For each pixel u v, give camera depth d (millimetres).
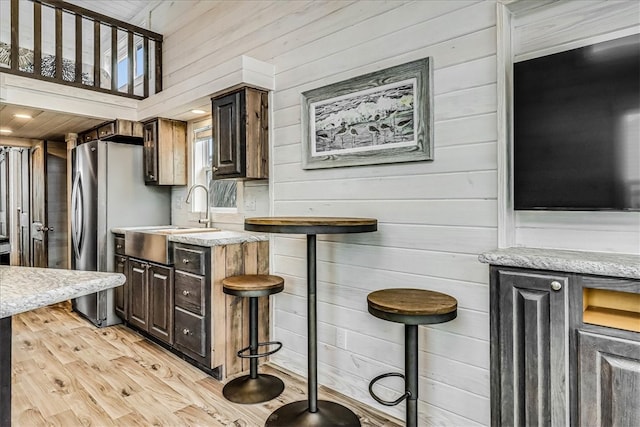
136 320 3295
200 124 3672
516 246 1694
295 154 2641
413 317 1481
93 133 4172
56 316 3961
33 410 2119
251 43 3043
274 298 2842
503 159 1667
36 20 3225
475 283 1803
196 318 2604
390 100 2100
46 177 4859
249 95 2678
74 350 3010
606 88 1366
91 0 4500
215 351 2504
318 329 2494
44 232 4828
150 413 2104
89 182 3752
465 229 1832
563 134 1469
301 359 2658
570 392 1229
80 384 2432
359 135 2242
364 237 2246
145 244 3109
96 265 3623
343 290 2357
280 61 2754
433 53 1935
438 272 1928
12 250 5922
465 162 1828
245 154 2662
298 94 2613
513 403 1354
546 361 1276
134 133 3805
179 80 3975
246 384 2387
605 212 1472
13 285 1104
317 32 2496
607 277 1160
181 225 3947
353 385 2309
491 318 1419
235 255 2637
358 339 2283
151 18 4492
